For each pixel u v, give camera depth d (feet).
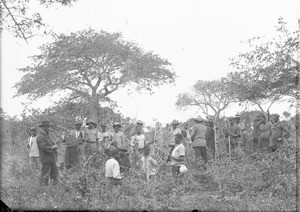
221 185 38.42
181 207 31.22
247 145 55.01
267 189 35.24
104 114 80.74
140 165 48.03
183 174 40.55
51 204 31.24
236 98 55.47
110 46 92.63
